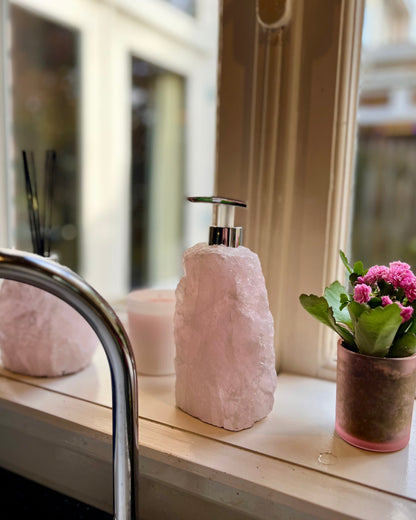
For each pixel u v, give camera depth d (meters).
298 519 0.39
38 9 1.45
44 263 0.33
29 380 0.61
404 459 0.44
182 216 2.23
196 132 2.04
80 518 0.58
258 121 0.58
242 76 0.59
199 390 0.49
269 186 0.59
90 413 0.52
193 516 0.50
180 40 1.89
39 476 0.61
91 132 1.89
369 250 1.83
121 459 0.38
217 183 0.63
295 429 0.49
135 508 0.39
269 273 0.60
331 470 0.42
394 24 1.83
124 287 2.13
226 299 0.46
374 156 1.99
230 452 0.44
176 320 0.51
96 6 1.72
